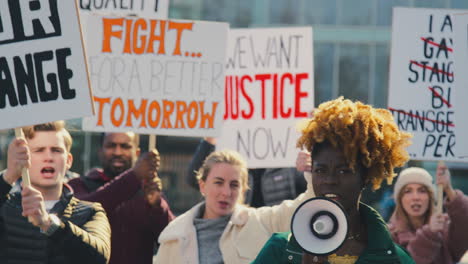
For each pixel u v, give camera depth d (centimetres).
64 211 473
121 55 651
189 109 647
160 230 620
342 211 331
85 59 466
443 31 659
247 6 2273
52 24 469
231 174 566
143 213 619
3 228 466
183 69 649
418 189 683
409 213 686
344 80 2267
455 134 588
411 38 661
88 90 466
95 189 691
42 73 468
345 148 359
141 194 623
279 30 723
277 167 724
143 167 617
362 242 369
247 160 712
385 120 379
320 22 2275
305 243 335
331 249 331
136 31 652
